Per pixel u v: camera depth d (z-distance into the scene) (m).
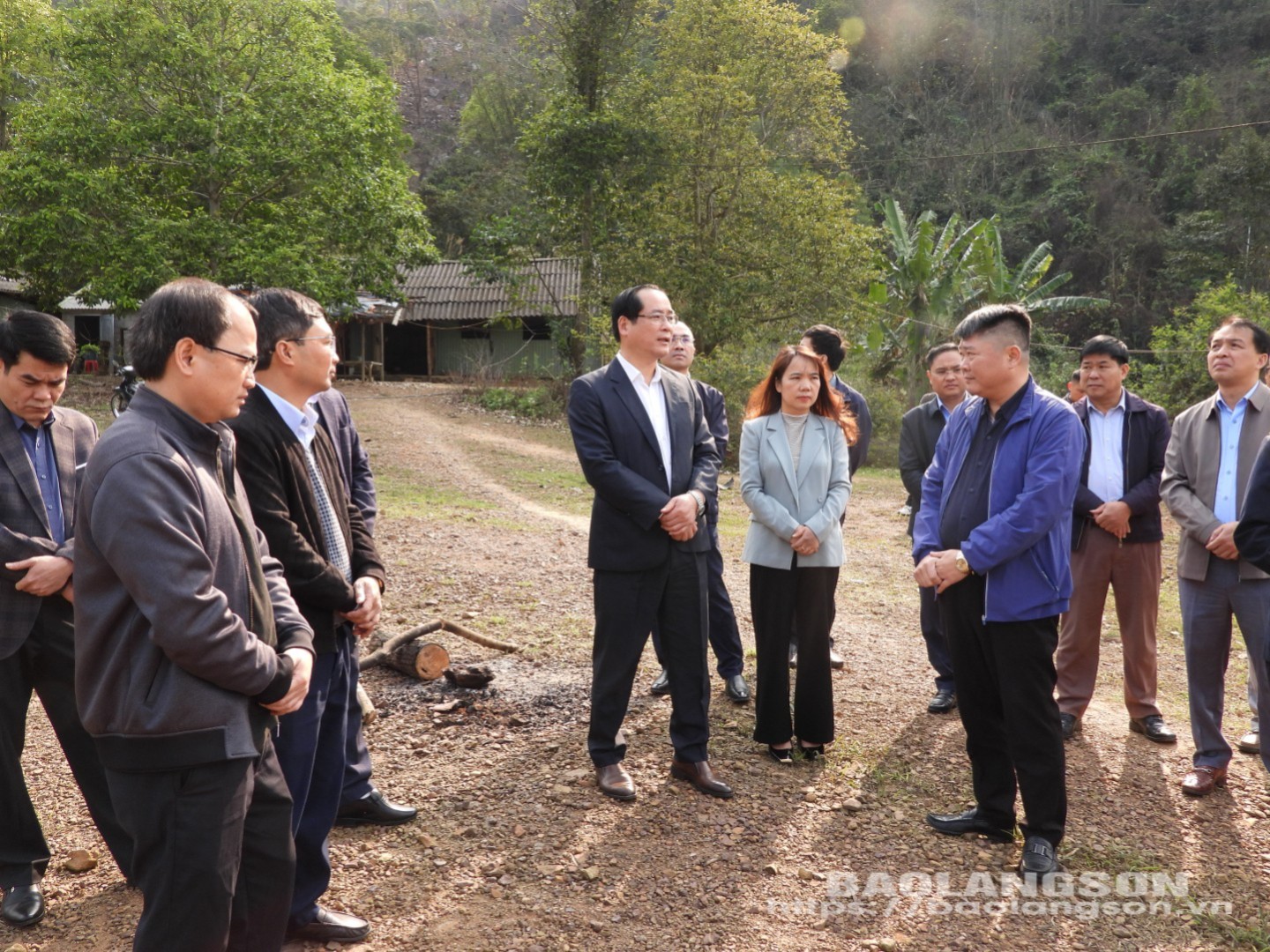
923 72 53.09
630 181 22.08
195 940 1.95
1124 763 4.16
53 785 3.72
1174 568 9.40
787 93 21.86
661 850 3.24
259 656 1.99
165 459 1.92
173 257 17.86
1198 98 45.66
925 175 47.50
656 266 21.25
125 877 2.94
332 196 18.66
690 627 3.66
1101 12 53.81
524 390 24.44
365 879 3.02
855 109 50.25
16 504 2.95
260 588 2.17
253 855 2.14
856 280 21.38
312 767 2.66
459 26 58.59
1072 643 4.40
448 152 49.44
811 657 3.93
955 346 4.80
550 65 24.25
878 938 2.82
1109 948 2.82
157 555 1.86
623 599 3.57
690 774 3.69
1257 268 35.38
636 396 3.65
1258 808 3.76
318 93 18.45
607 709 3.60
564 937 2.75
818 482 3.96
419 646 4.53
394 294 20.59
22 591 2.85
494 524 9.48
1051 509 3.12
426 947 2.68
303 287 18.12
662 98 21.64
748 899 2.98
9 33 22.27
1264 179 35.62
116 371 23.89
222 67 18.45
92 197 16.78
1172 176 43.84
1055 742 3.20
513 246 23.95
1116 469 4.41
